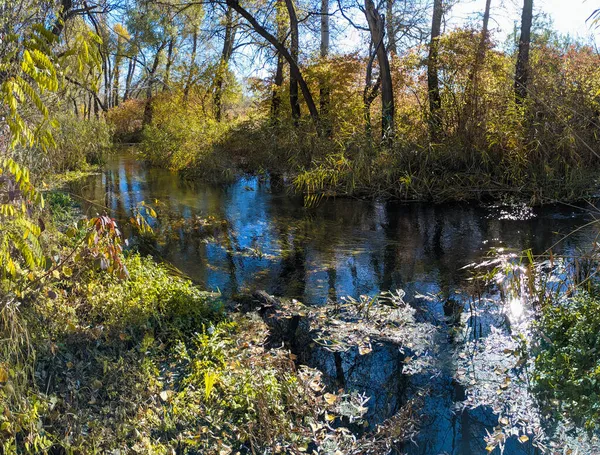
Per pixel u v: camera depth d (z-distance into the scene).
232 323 4.12
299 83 13.70
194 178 12.66
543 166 9.09
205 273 5.61
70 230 3.07
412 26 13.98
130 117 26.89
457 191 9.28
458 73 10.45
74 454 2.63
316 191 10.29
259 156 13.61
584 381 3.09
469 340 4.04
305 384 3.40
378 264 5.89
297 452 2.84
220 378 3.29
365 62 14.30
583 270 4.59
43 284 3.41
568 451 2.75
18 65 2.17
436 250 6.36
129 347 3.67
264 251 6.41
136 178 12.75
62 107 4.85
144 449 2.70
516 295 4.36
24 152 4.12
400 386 3.48
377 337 4.17
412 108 11.76
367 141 10.79
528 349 3.75
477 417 3.14
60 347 3.35
